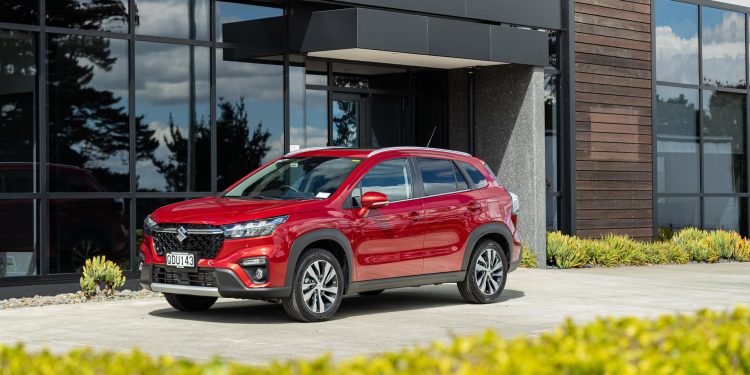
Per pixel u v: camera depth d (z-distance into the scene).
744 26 25.48
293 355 9.29
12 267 14.24
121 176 15.25
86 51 14.99
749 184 25.42
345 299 14.19
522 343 5.11
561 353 4.85
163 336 10.49
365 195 11.86
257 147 16.80
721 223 24.91
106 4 15.22
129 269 15.30
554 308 13.07
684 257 22.00
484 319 11.95
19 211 14.33
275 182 12.57
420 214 12.62
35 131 14.54
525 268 19.38
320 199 11.84
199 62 16.12
